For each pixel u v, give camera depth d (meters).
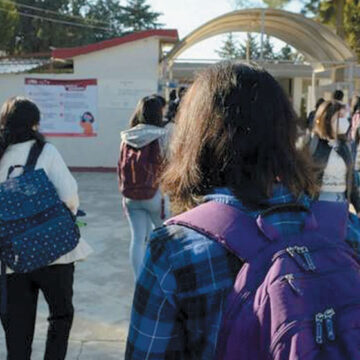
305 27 11.52
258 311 1.02
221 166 1.15
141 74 10.91
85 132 11.09
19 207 2.57
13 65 13.88
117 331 3.76
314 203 1.29
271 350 0.99
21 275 2.69
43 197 2.62
